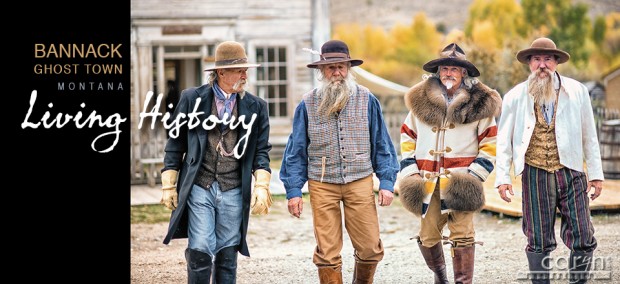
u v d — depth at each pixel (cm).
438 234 1129
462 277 1097
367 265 1074
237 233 1031
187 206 1025
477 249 1420
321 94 1067
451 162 1105
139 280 1285
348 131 1065
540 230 1103
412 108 1115
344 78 1071
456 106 1092
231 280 1036
